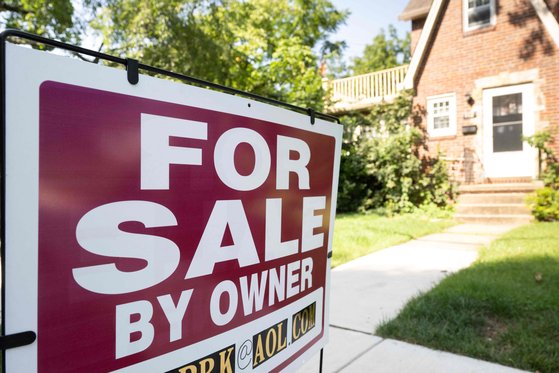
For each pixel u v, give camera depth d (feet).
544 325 8.89
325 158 5.93
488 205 28.48
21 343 2.72
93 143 3.07
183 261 3.74
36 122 2.78
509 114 31.94
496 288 11.28
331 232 6.24
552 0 31.60
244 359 4.48
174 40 28.76
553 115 29.84
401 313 10.21
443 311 9.90
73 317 2.98
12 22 26.05
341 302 11.53
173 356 3.68
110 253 3.19
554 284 11.67
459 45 33.96
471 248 19.02
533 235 20.18
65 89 2.92
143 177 3.39
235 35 38.32
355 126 37.17
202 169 3.90
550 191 26.03
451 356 8.09
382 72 43.42
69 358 2.96
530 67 30.73
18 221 2.70
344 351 8.45
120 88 3.24
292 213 5.23
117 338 3.25
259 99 4.67
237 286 4.35
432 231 24.17
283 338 5.14
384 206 35.12
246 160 4.42
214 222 4.04
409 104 35.86
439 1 34.06
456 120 34.12
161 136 3.52
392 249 18.97
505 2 31.78
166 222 3.58
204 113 3.91
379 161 34.32
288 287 5.20
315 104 37.65
